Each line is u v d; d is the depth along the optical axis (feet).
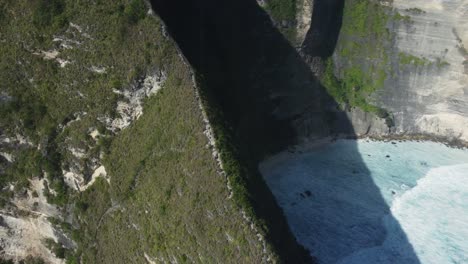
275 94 192.34
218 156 119.96
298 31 189.37
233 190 115.65
